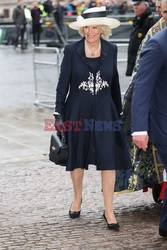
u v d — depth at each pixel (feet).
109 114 51.52
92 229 51.83
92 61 51.26
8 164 73.97
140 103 44.09
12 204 58.90
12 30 281.13
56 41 251.39
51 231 51.34
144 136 44.14
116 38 238.07
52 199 60.44
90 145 51.88
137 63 53.47
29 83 145.69
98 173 69.26
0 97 125.70
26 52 241.14
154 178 54.49
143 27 92.27
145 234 50.52
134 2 91.56
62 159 51.57
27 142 85.81
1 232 51.13
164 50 43.75
